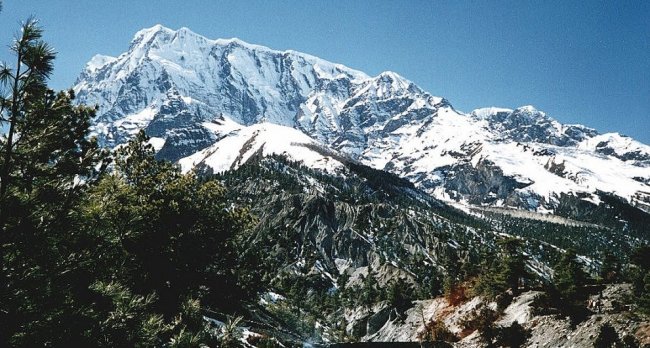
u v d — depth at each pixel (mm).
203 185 46188
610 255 85375
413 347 81250
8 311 9852
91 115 12984
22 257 10539
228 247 51031
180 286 32906
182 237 37531
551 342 54875
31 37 10117
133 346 11805
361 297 167500
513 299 76500
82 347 10789
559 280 65688
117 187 13906
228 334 13898
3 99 10211
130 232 13570
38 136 10797
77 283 11219
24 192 10859
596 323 51531
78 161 11992
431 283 156250
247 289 61875
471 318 81812
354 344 82875
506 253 92188
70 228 11297
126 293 12445
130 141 39219
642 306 46750
